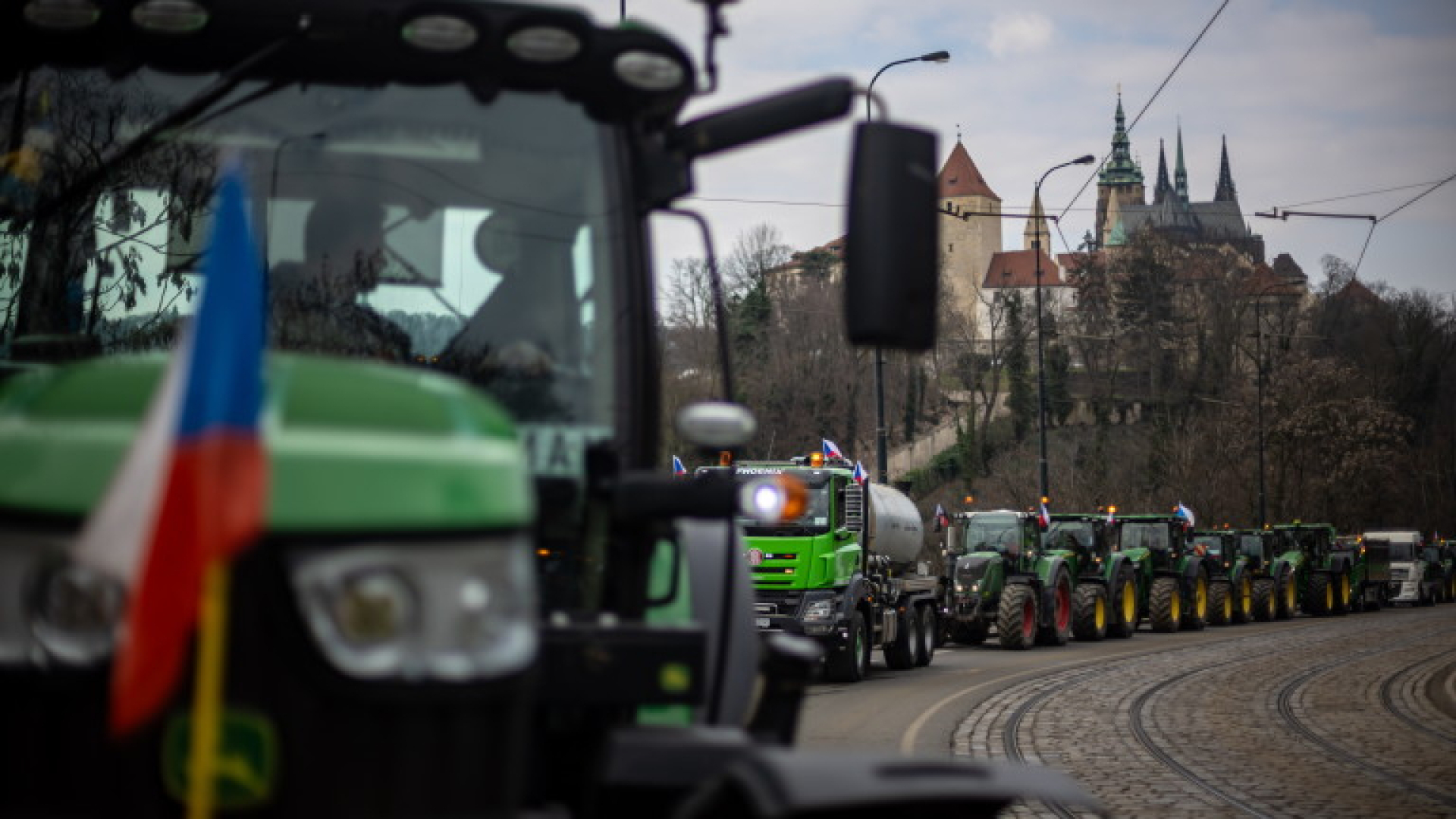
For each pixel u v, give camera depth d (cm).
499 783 566
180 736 535
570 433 849
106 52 863
